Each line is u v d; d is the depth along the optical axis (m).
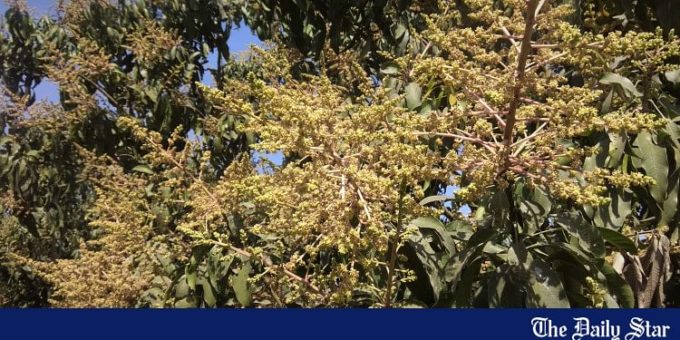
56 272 4.13
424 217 2.22
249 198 2.39
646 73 2.52
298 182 1.93
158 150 3.24
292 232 1.99
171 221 3.78
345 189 1.92
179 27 5.68
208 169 4.71
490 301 2.06
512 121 1.98
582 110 1.87
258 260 2.54
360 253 2.07
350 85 3.41
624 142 2.34
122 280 3.45
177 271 3.17
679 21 2.56
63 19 6.20
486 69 2.16
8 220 6.29
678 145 2.43
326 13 3.65
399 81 3.05
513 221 2.19
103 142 5.52
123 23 5.89
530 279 2.01
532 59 2.23
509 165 2.01
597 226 2.24
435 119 2.07
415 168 1.95
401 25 3.50
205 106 5.34
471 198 1.94
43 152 6.03
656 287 2.47
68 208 6.70
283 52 3.90
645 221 2.72
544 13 2.13
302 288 2.43
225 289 2.93
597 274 2.14
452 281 2.20
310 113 1.89
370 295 2.45
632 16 2.82
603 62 2.03
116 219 3.77
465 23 2.99
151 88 5.23
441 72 2.10
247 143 4.66
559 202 2.38
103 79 5.49
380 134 1.97
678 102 2.95
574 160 2.00
